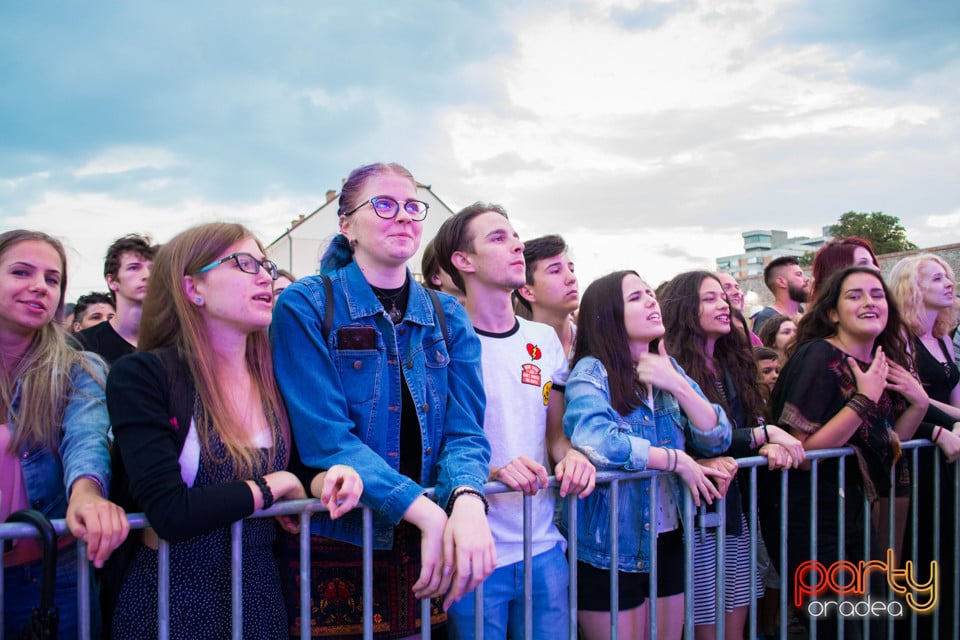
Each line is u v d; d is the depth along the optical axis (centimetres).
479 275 226
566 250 291
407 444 180
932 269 325
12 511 158
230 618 155
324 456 161
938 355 329
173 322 162
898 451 260
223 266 158
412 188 187
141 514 146
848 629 255
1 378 167
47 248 173
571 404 221
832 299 273
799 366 265
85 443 157
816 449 251
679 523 232
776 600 305
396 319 183
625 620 220
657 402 240
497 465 212
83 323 450
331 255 198
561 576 212
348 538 168
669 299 289
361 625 169
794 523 258
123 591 151
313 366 168
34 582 158
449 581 156
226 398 160
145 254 336
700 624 250
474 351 194
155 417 146
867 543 254
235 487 147
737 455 247
